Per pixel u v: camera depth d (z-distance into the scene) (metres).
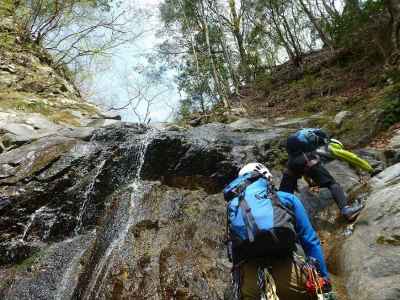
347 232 4.27
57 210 5.85
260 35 22.92
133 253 4.62
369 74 12.23
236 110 14.36
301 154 4.53
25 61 13.30
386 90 7.56
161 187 5.85
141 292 4.14
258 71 23.33
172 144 6.13
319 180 4.47
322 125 7.33
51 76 13.27
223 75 21.88
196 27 22.09
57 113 10.41
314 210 4.91
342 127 6.85
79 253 5.15
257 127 7.61
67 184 6.05
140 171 6.14
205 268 4.29
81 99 13.38
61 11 15.12
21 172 6.16
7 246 5.48
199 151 6.03
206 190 5.82
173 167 6.05
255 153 6.25
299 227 2.93
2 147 7.24
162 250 4.62
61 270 4.95
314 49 22.41
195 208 5.31
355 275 3.66
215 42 22.30
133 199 5.68
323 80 14.52
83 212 5.87
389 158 5.60
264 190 3.00
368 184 4.82
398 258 3.47
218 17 19.69
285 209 2.88
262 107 15.14
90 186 6.03
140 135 6.71
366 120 6.62
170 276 4.23
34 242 5.56
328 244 4.38
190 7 20.50
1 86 11.33
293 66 19.48
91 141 6.89
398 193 4.04
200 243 4.74
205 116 13.59
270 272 2.80
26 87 11.81
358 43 14.44
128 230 5.05
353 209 4.31
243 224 2.82
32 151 6.50
